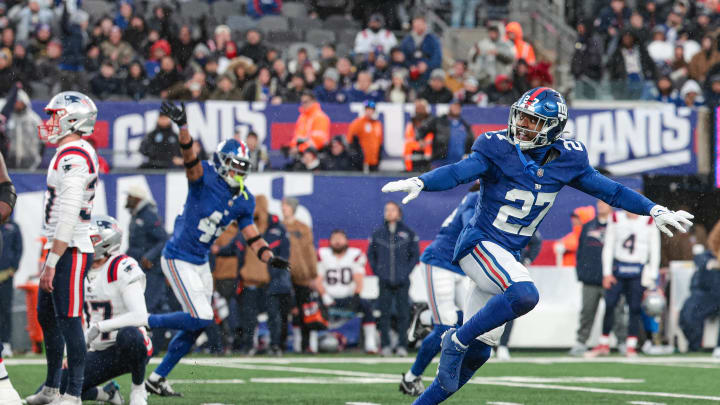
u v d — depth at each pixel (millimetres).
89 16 43656
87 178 13453
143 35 39406
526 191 12258
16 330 27562
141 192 25781
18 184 28484
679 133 32781
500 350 26750
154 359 24250
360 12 44969
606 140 32531
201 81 33688
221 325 27719
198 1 45531
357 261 28688
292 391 17688
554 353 29422
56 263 13266
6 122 29578
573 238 30234
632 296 28031
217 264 26812
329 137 31719
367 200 29953
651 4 44438
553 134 12234
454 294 17734
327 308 28344
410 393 16953
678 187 33875
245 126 31141
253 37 37906
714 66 36469
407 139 31219
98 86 34969
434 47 37531
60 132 13609
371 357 26688
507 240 12430
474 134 31906
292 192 29703
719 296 29984
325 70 36938
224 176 16328
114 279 14727
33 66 37000
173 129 30312
